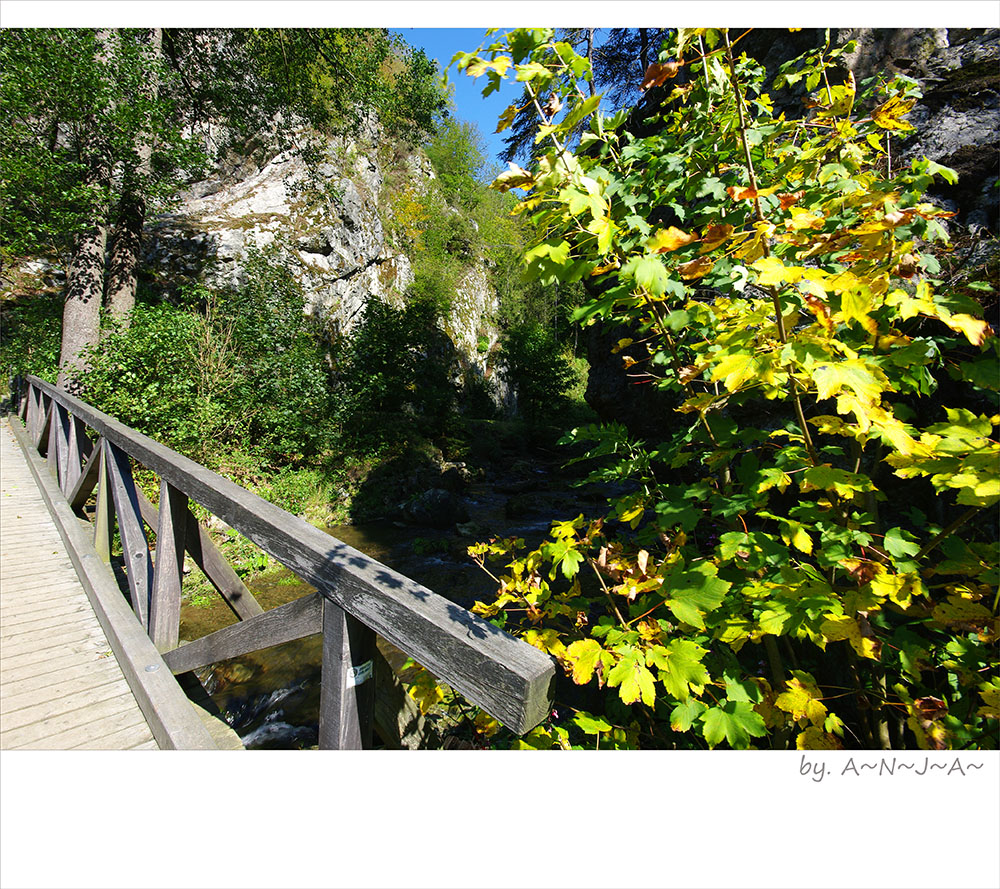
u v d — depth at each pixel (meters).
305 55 9.52
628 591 1.13
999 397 1.13
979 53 2.38
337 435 9.12
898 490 1.92
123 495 2.64
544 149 1.03
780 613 0.98
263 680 3.59
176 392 6.47
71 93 6.13
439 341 19.75
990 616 0.95
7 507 4.30
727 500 1.10
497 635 0.91
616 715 1.58
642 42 6.98
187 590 4.97
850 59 2.54
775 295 0.90
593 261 0.98
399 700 1.43
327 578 1.20
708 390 1.38
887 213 0.92
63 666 2.22
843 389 0.91
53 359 7.51
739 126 1.15
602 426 1.53
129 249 7.66
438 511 7.87
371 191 17.91
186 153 7.21
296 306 9.89
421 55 9.69
